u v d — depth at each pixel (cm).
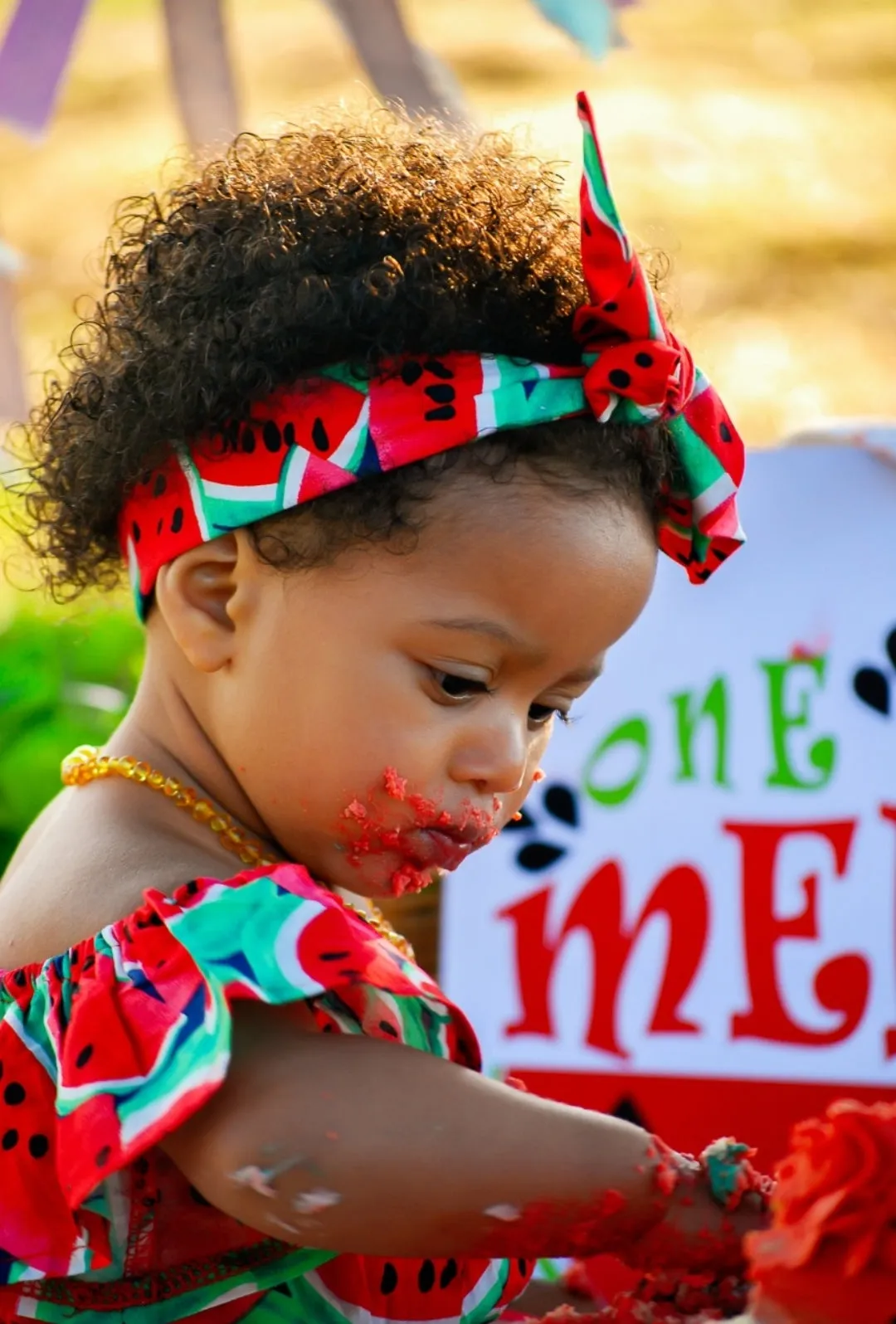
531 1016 328
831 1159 165
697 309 1055
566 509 207
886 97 1459
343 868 218
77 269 1146
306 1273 220
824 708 328
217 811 226
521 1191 186
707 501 230
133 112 1463
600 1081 322
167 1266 211
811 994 317
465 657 206
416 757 207
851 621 330
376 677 206
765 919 322
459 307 210
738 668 333
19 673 492
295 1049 192
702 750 332
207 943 195
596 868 331
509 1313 257
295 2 1694
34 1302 210
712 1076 318
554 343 214
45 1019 209
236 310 216
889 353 999
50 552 254
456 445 205
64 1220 205
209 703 223
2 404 432
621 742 336
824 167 1299
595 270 207
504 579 204
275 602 211
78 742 466
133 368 225
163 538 221
